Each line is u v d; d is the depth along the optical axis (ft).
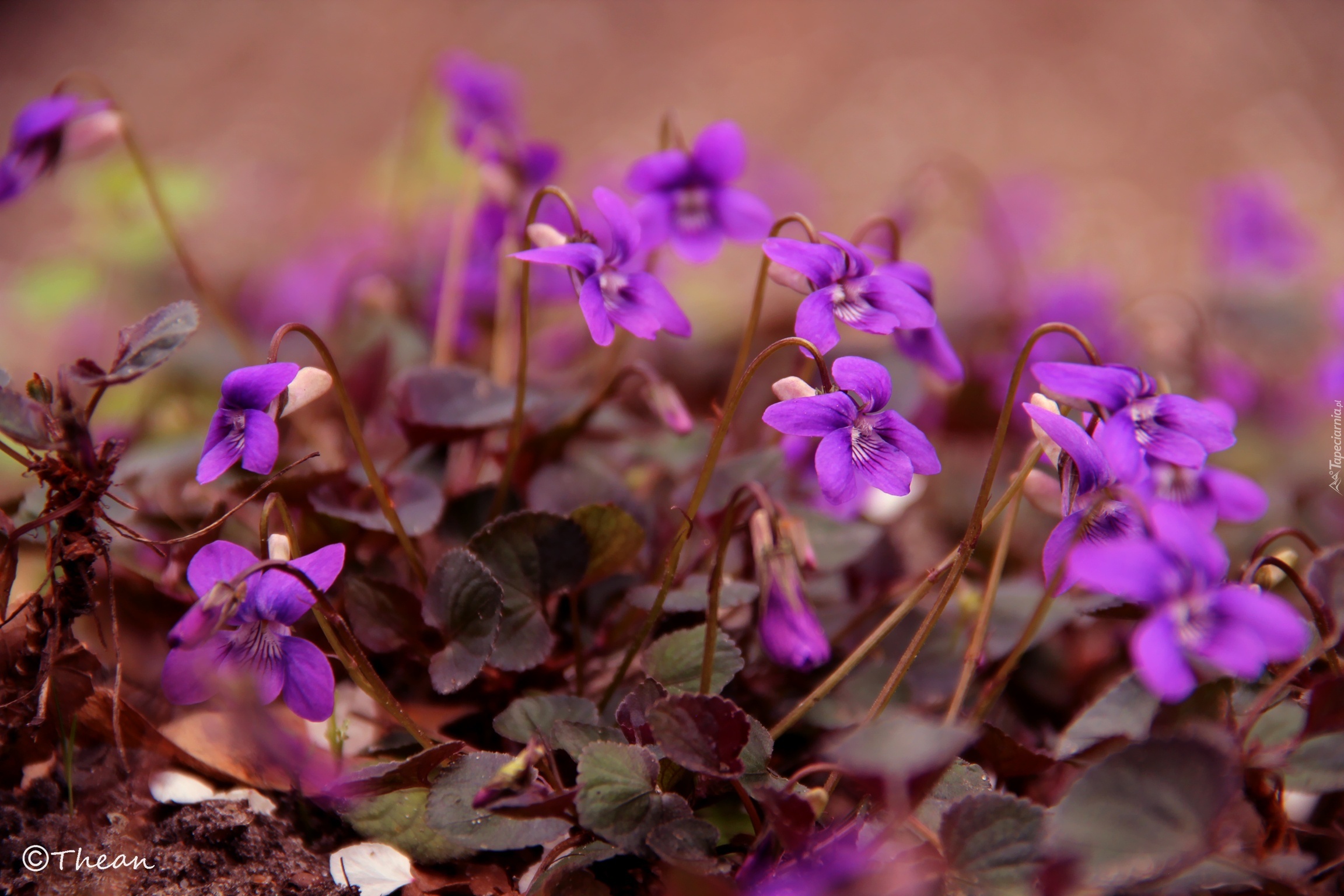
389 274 1.55
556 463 1.20
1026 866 1.01
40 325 2.15
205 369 1.37
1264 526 1.30
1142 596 0.97
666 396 1.19
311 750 1.10
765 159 2.16
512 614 1.11
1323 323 1.78
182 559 1.14
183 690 1.03
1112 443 1.02
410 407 1.19
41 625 1.07
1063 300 1.61
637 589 1.12
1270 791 1.05
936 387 1.37
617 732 1.07
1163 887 1.00
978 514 1.05
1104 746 1.07
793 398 1.06
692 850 1.03
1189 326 1.50
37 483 1.22
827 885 1.01
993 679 1.12
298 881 1.07
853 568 1.23
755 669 1.15
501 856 1.09
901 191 1.76
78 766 1.10
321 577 1.03
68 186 2.14
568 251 1.07
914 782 0.99
